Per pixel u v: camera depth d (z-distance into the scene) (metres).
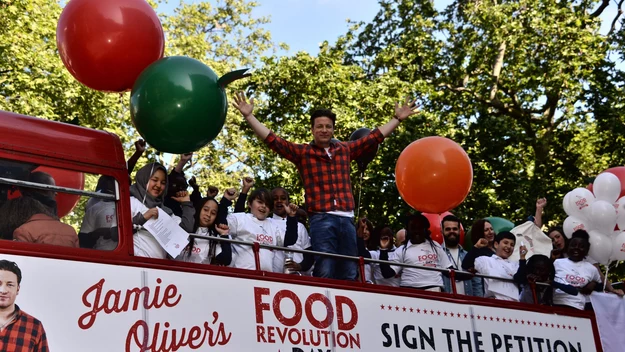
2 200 5.98
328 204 8.12
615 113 18.89
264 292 6.95
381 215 17.06
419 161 8.20
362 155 8.70
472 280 9.35
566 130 19.97
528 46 19.41
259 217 8.16
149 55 6.93
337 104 17.92
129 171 7.71
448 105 20.53
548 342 8.90
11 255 5.74
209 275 6.66
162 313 6.30
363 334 7.46
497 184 18.66
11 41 16.39
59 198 6.23
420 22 20.61
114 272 6.16
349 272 8.07
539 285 9.24
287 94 18.36
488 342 8.38
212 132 6.93
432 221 10.92
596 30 19.91
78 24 6.76
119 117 17.91
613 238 9.56
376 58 20.45
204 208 7.56
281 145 8.09
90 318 5.94
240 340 6.66
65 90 16.77
